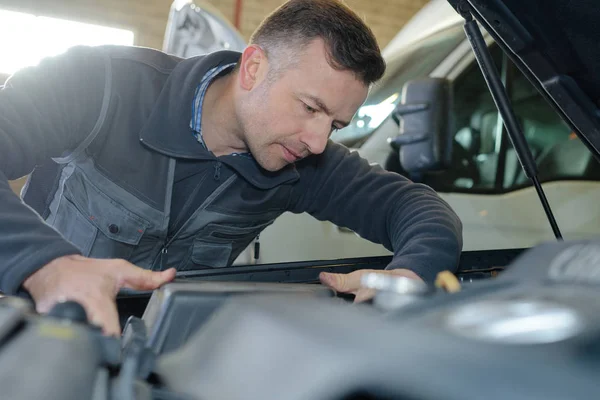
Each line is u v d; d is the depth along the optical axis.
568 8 0.90
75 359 0.38
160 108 1.19
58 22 5.29
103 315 0.68
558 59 1.00
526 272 0.43
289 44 1.07
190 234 1.30
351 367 0.25
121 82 1.19
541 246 0.45
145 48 1.27
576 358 0.27
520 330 0.30
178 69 1.22
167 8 5.52
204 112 1.22
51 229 0.81
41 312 0.71
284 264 1.15
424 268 1.07
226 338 0.35
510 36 0.99
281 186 1.34
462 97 2.16
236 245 1.39
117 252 1.24
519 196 2.11
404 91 1.93
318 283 1.16
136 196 1.22
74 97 1.12
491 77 1.08
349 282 0.95
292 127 1.10
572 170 2.14
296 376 0.27
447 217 1.21
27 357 0.36
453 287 0.46
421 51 2.35
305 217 2.10
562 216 2.10
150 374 0.46
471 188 2.12
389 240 1.33
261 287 0.72
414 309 0.36
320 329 0.30
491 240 2.07
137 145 1.21
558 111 1.07
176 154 1.20
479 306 0.34
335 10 1.07
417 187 1.33
